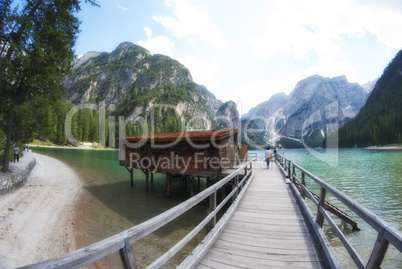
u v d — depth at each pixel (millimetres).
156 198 17125
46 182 19859
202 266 3822
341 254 8422
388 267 7648
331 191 3822
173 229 10734
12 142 20344
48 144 81312
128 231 2010
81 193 17625
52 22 16641
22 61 15094
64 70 17453
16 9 14898
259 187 11484
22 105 15711
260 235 5227
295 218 6520
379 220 2188
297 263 3926
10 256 7492
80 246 8922
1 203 12094
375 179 25422
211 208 5035
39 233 9484
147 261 7887
